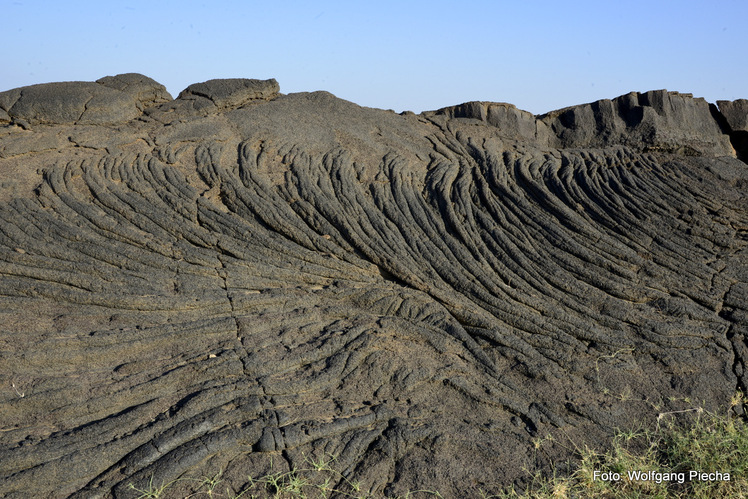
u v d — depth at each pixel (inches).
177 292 280.1
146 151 362.9
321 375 244.7
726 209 356.2
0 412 211.9
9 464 191.2
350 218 335.6
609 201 362.9
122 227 306.7
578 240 339.3
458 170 391.5
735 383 268.2
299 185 350.3
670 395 262.2
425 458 219.9
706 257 328.2
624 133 452.1
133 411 216.1
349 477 208.4
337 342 262.4
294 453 212.4
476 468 219.3
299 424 220.8
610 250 331.0
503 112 465.1
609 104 467.2
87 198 322.0
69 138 359.6
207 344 256.1
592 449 233.9
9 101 377.4
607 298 306.3
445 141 425.1
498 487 212.4
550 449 231.6
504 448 229.0
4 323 246.7
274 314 276.7
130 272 284.2
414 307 295.7
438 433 228.8
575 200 367.6
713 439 230.1
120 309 266.8
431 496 205.5
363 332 270.4
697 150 440.5
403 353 265.6
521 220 354.0
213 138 378.6
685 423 247.6
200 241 310.2
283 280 300.4
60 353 234.5
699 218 348.8
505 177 384.2
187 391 230.2
